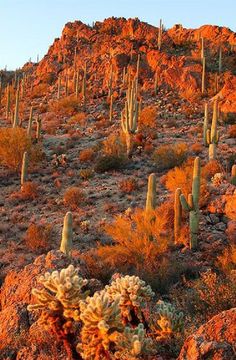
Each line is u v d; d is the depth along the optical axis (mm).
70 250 13812
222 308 7641
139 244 13688
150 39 68188
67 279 4504
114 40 70500
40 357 6277
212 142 26969
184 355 4617
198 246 15258
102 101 52906
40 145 33906
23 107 56375
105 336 4203
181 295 9617
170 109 45969
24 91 66312
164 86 52938
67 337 4570
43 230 18219
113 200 22906
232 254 12945
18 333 7105
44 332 6652
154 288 11312
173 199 19172
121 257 13797
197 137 35250
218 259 13273
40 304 4566
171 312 5910
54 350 6320
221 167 23625
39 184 26938
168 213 16766
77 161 31281
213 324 4730
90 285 8078
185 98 49219
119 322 4250
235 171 19953
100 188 25062
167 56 56219
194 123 40125
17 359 6426
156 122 40406
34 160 30344
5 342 6988
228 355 4406
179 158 27562
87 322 4195
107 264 12852
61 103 50656
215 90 48906
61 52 76250
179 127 39250
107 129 40812
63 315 4562
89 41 76125
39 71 78688
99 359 4273
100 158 29453
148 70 56500
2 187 26906
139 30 71312
